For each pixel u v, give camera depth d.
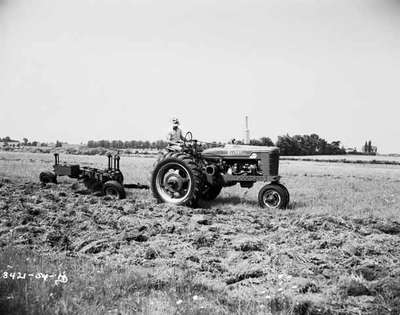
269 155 9.88
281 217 8.78
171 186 9.96
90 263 5.57
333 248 6.59
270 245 6.59
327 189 14.00
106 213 8.59
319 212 9.28
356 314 4.22
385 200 11.39
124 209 9.21
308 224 7.89
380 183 16.45
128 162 26.97
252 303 4.38
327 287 4.98
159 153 10.59
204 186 10.05
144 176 16.84
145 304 4.25
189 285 4.80
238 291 4.79
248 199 11.16
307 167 28.58
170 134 10.61
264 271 5.42
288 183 16.03
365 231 7.76
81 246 6.57
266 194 9.88
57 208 8.98
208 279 5.19
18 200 9.55
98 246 6.40
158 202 10.08
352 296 4.73
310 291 4.84
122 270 5.31
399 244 6.91
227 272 5.50
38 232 7.16
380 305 4.43
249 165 10.15
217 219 8.53
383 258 6.12
